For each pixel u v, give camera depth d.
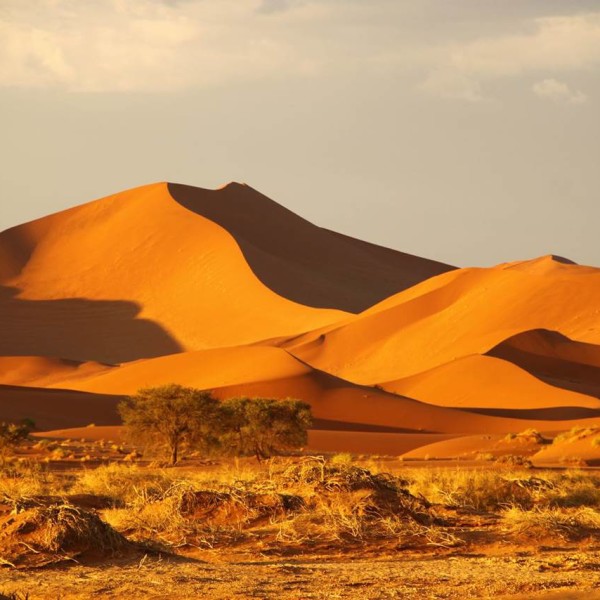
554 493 65.44
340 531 45.84
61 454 161.12
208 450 164.88
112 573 36.22
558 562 39.59
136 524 47.62
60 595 32.38
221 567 37.84
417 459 159.75
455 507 55.41
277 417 165.75
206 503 49.81
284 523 46.50
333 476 51.91
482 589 33.03
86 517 40.50
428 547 44.50
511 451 168.62
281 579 35.03
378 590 32.81
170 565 38.22
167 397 162.00
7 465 132.50
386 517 48.53
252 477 62.72
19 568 37.22
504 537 46.81
